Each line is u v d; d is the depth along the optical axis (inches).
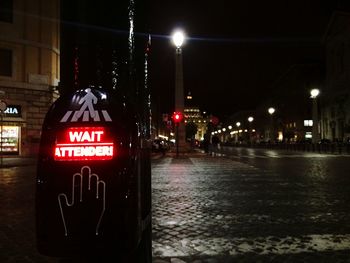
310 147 1911.9
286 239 235.8
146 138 106.3
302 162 1002.1
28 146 1373.0
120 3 102.7
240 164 917.8
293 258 198.7
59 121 90.4
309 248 216.4
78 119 89.9
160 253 209.5
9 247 224.4
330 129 3095.5
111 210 87.2
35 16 1411.2
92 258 91.9
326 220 288.4
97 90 94.6
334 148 1646.2
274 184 511.8
